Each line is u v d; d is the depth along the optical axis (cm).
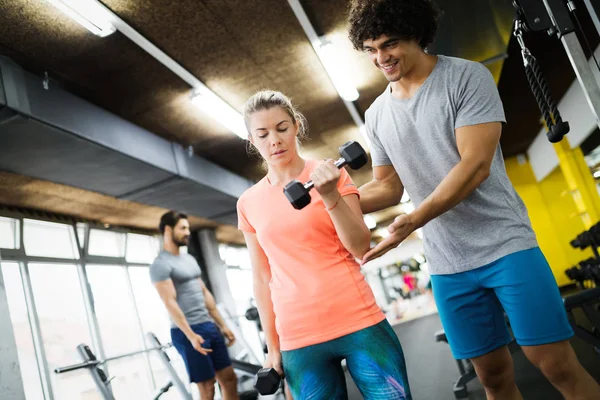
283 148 150
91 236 781
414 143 162
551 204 1209
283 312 148
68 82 456
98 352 701
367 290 148
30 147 445
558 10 153
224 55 473
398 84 161
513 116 892
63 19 374
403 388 141
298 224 145
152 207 809
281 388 444
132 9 381
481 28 366
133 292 839
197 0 388
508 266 150
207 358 381
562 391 150
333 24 452
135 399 737
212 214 857
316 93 599
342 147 123
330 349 143
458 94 148
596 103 147
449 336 167
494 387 167
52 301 655
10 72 398
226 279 1058
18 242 632
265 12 421
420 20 147
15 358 416
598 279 563
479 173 141
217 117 561
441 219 159
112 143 496
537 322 146
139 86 492
